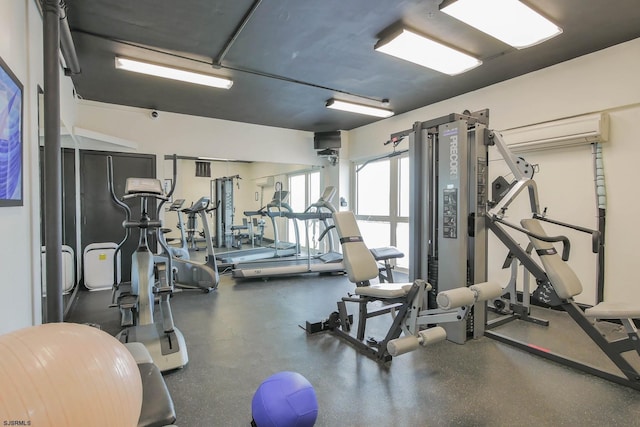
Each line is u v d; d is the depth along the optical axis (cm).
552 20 273
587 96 351
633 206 327
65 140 430
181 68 371
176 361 243
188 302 420
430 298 328
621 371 236
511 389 221
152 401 141
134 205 535
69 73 352
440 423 186
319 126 669
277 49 333
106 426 65
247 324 342
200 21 282
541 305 401
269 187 727
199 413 196
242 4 258
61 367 63
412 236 338
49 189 224
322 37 309
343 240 304
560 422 187
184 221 654
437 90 458
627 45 323
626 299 332
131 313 299
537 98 391
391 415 194
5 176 167
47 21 221
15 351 63
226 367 251
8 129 170
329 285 509
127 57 344
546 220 300
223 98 488
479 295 237
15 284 190
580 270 365
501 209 294
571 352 277
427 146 326
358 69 384
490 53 343
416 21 282
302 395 157
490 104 439
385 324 345
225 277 561
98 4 257
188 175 639
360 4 257
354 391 219
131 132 528
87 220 505
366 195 701
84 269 482
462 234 298
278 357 268
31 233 219
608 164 342
